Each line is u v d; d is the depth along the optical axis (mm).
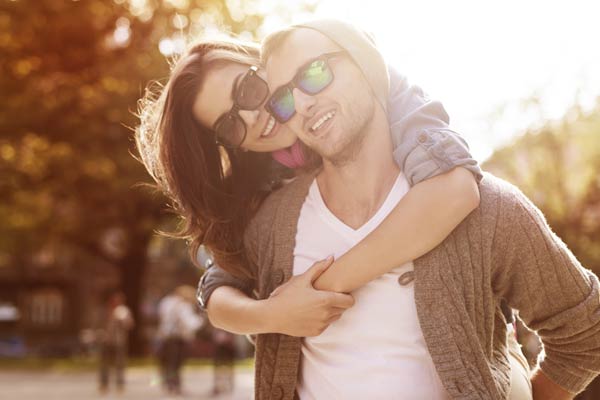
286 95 2439
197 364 33250
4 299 63812
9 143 29141
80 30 27922
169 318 18906
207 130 2846
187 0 27422
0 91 28047
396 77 2590
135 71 27953
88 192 31359
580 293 2434
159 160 2867
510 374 2471
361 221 2516
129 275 39188
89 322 63781
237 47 2846
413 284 2404
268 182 2828
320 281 2438
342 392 2447
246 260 2789
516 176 16594
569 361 2566
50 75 28547
